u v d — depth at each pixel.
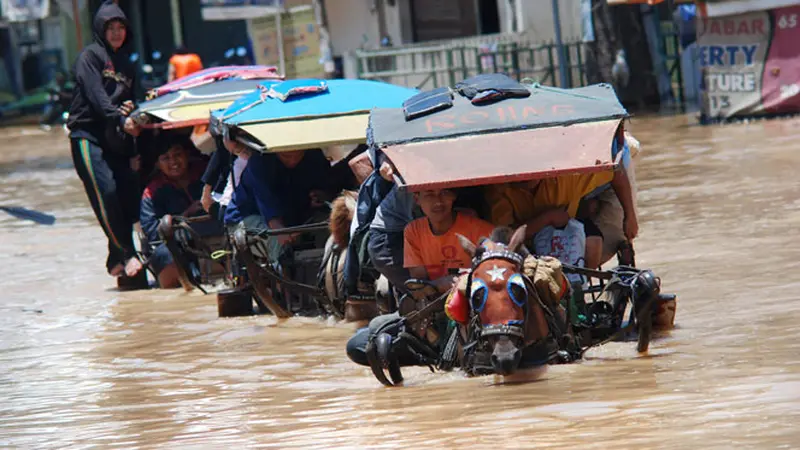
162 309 27.66
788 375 15.77
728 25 56.03
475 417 15.25
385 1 74.06
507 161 18.44
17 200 52.31
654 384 16.12
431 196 18.95
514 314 16.66
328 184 26.36
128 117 30.20
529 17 68.62
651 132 55.69
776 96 54.84
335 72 76.06
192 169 31.48
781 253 25.20
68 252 37.50
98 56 31.17
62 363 22.31
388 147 19.00
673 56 71.56
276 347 22.23
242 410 17.33
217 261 29.89
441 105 20.00
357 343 19.08
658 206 33.50
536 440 13.76
